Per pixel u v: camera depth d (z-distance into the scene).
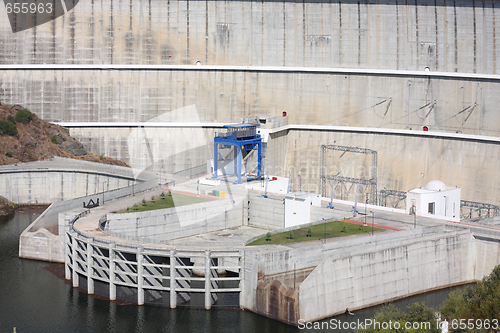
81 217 124.00
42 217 132.00
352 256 104.31
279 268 104.19
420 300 111.12
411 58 192.50
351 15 195.12
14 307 103.00
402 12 193.25
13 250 132.62
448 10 191.38
